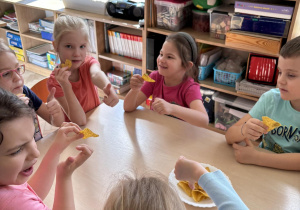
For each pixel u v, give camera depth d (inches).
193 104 62.6
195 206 38.1
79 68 67.6
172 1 92.1
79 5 118.8
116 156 47.3
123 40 113.6
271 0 83.2
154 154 48.0
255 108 57.1
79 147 34.8
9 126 23.5
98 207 37.3
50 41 134.6
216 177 29.2
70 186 34.4
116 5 106.9
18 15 138.4
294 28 77.9
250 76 89.9
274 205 38.7
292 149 52.4
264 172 44.6
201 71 97.7
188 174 32.2
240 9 82.5
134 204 20.6
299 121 51.3
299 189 41.4
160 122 57.0
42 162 37.5
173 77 66.1
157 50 103.2
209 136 52.9
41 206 28.0
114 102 59.4
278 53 80.3
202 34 96.0
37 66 147.6
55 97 62.4
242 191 41.1
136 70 119.6
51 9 122.2
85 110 68.9
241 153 46.6
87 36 63.5
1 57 48.6
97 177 42.9
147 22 99.4
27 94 62.6
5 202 25.9
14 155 24.7
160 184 22.6
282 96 47.0
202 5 92.7
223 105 98.0
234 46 86.3
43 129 106.9
